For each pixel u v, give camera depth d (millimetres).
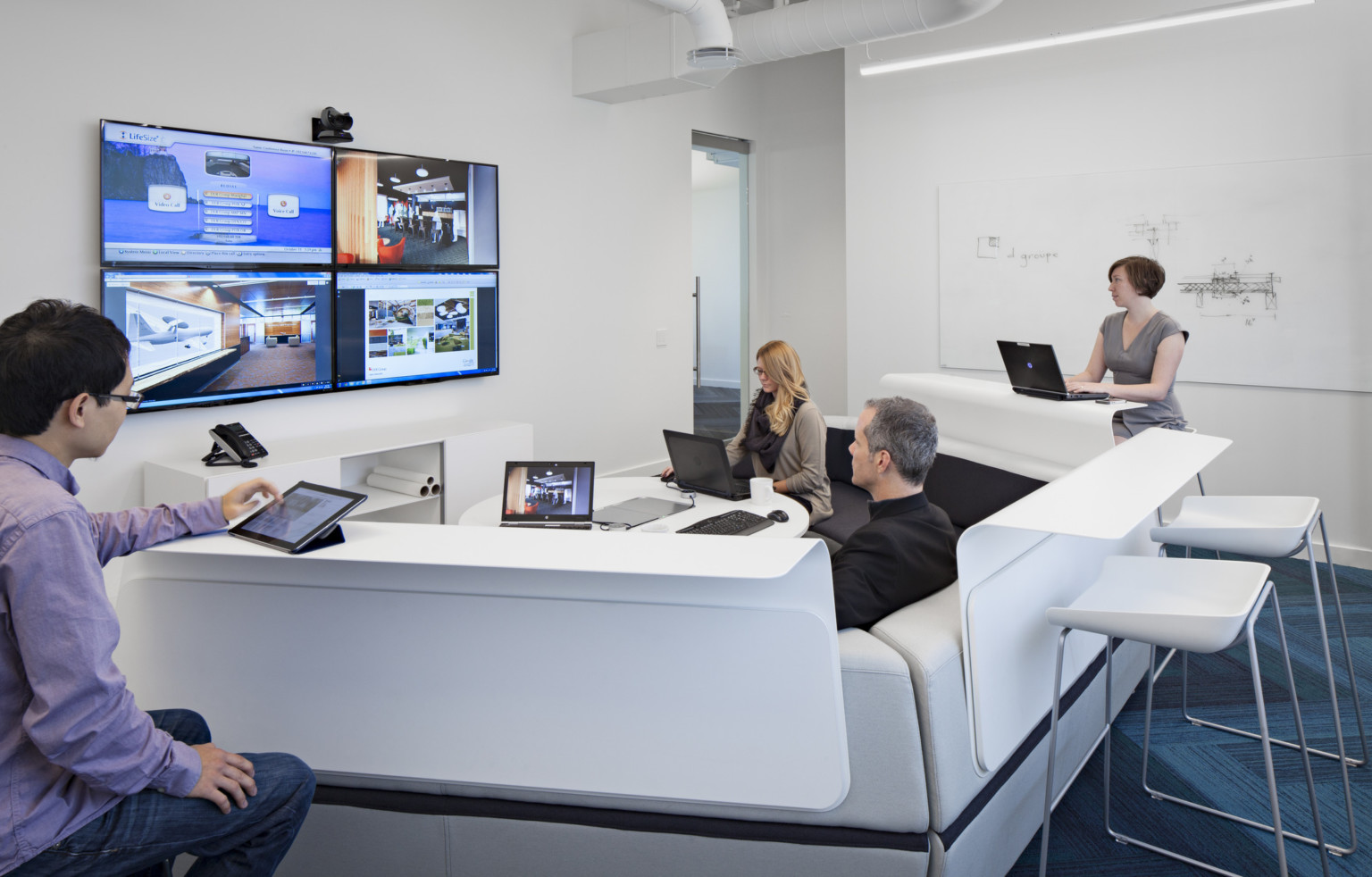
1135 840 2355
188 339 3881
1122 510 1938
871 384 6266
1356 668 3408
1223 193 4855
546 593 1703
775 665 1675
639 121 6301
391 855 1900
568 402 5898
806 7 4816
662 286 6586
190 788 1384
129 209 3656
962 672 1881
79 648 1248
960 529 3848
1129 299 3941
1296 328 4699
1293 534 2479
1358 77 4438
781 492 3793
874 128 6051
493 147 5238
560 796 1814
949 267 5855
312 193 4277
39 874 1297
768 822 1781
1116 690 2893
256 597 1794
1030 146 5492
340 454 4047
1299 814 2480
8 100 3357
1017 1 5441
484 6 5121
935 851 1793
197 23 3883
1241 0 4289
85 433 1425
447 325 4996
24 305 3445
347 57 4461
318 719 1827
